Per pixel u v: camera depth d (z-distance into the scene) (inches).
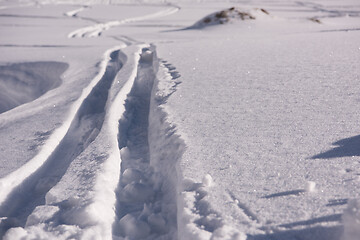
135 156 128.3
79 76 258.8
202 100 159.9
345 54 252.7
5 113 182.1
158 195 98.7
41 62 341.4
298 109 137.5
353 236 58.8
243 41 393.1
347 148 99.2
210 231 70.5
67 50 410.6
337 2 1790.1
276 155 100.0
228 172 92.9
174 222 83.5
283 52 283.3
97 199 87.4
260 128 121.6
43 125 156.6
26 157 123.3
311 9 1398.9
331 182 82.4
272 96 157.6
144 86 226.2
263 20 678.5
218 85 185.0
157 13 1261.1
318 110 134.0
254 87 175.8
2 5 1608.0
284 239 65.9
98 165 107.9
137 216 87.8
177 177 96.3
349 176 83.8
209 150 106.9
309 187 79.4
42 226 80.3
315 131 114.2
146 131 154.8
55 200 92.5
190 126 128.4
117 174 107.2
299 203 75.5
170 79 207.3
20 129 154.0
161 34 589.0
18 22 932.6
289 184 83.9
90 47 435.5
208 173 93.3
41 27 803.4
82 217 80.8
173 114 143.6
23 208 102.0
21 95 317.4
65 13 1235.2
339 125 117.5
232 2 1940.2
